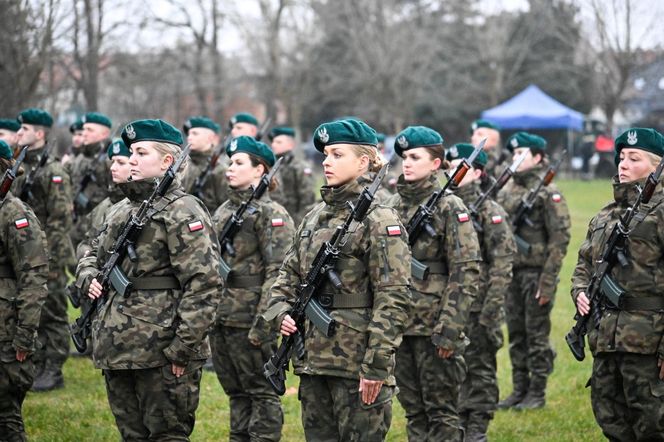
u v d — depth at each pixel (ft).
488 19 232.94
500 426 44.27
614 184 32.58
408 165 35.78
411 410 35.96
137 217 29.30
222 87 206.90
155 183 29.94
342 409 27.58
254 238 37.06
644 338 30.76
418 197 36.06
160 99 188.03
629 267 31.12
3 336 33.17
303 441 41.39
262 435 36.70
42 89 108.58
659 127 249.14
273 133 72.43
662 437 31.32
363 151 28.37
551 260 46.60
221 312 36.83
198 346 28.86
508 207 48.93
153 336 28.94
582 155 218.59
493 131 59.72
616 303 31.19
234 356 37.06
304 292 27.96
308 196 72.08
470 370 41.04
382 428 27.68
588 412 45.83
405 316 27.40
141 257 29.30
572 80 247.70
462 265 34.40
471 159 35.09
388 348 26.76
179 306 29.04
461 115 261.44
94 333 29.66
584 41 215.31
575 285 33.65
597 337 32.12
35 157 51.90
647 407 31.09
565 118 189.06
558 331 63.00
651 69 248.93
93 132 58.08
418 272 34.94
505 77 248.32
